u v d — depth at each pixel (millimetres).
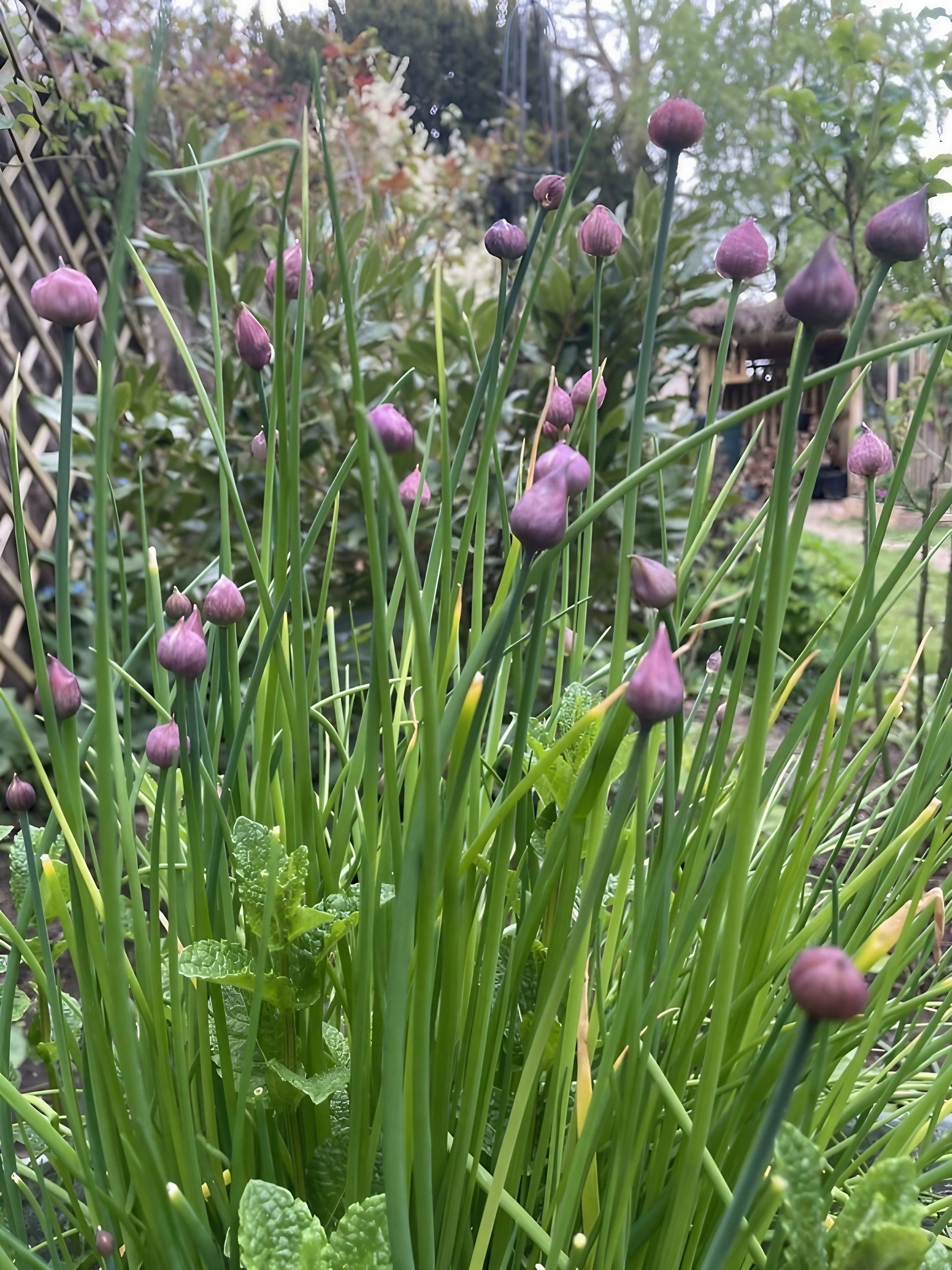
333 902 312
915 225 213
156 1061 262
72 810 258
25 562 253
